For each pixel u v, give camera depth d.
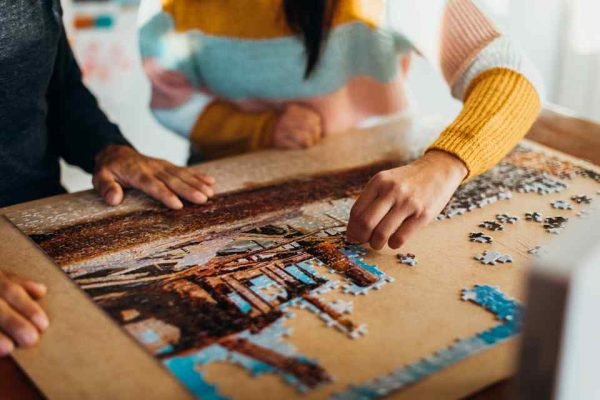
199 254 0.93
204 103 1.49
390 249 0.93
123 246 0.96
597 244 0.48
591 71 2.13
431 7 1.24
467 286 0.84
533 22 2.17
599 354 0.51
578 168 1.16
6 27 1.12
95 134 1.30
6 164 1.21
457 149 1.01
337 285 0.85
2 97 1.16
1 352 0.74
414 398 0.66
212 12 1.36
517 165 1.17
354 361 0.71
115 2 2.46
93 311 0.81
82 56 2.48
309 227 1.00
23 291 0.81
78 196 1.13
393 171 0.98
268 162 1.24
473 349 0.73
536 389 0.50
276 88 1.41
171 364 0.71
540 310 0.48
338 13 1.33
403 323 0.77
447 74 1.24
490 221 1.00
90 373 0.70
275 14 1.32
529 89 1.12
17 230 1.01
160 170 1.17
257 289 0.84
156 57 1.44
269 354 0.72
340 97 1.44
